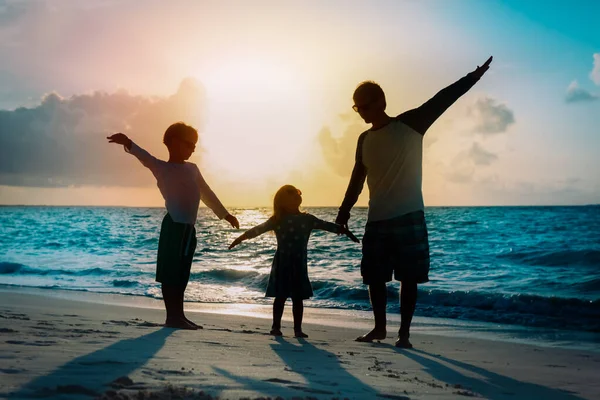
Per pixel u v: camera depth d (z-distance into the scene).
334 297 12.02
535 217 54.16
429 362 4.06
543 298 10.18
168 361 3.01
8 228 44.69
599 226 39.06
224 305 10.48
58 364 2.68
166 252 5.21
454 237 30.34
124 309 8.15
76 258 21.70
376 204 4.67
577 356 5.23
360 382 2.95
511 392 3.17
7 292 10.98
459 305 10.57
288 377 2.88
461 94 4.61
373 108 4.68
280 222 5.55
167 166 5.18
